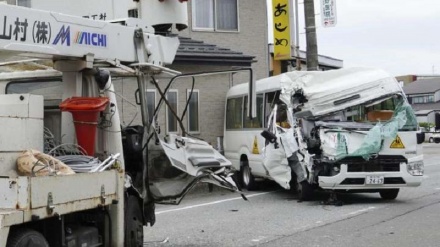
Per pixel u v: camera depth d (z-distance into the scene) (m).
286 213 12.94
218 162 9.06
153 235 10.63
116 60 7.55
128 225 7.81
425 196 15.30
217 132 21.02
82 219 6.91
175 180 8.62
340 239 9.81
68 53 6.77
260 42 24.47
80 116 6.94
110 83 7.59
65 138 7.23
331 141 13.65
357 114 14.49
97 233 7.03
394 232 10.30
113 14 8.30
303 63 26.72
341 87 14.30
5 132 6.02
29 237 5.54
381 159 13.76
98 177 6.55
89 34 7.10
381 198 15.05
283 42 21.09
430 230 10.41
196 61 19.08
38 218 5.45
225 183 9.20
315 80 14.53
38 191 5.46
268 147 15.16
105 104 7.05
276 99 15.78
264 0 24.50
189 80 20.09
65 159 6.66
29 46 6.25
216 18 23.31
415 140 14.02
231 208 14.12
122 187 7.20
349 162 13.62
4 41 5.97
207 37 23.03
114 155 7.30
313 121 14.23
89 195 6.34
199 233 10.77
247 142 17.83
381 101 14.30
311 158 13.88
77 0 8.15
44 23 6.44
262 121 16.70
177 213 13.45
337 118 14.36
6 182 5.34
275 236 10.25
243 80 23.06
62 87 7.54
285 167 14.87
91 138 7.03
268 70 24.59
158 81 11.09
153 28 8.38
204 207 14.44
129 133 8.30
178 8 8.57
